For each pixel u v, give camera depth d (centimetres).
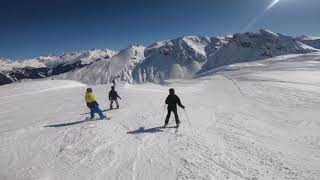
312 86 3984
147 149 1125
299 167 952
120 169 940
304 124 1647
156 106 2189
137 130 1422
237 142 1218
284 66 10825
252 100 2803
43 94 3634
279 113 2019
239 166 952
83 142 1218
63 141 1241
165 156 1044
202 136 1305
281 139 1300
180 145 1167
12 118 1908
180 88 4684
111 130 1421
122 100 2603
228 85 5150
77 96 3128
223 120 1692
